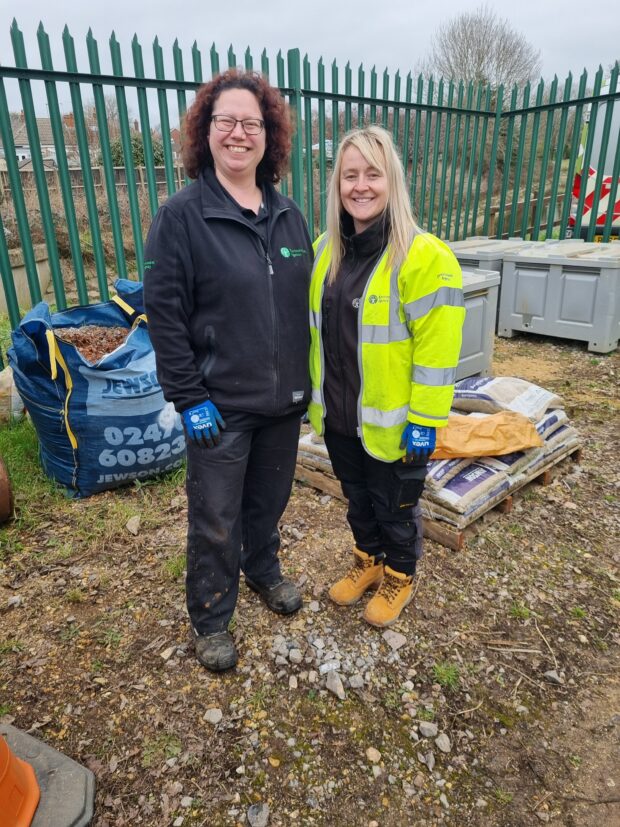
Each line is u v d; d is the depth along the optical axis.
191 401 1.97
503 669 2.32
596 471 3.78
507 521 3.24
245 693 2.20
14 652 2.37
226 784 1.88
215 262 1.89
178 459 3.63
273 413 2.10
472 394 3.55
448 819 1.80
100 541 3.07
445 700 2.18
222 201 1.92
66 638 2.44
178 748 1.99
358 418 2.15
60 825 1.69
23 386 3.25
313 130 7.59
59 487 3.51
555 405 3.65
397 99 6.55
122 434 3.34
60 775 1.83
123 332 3.77
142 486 3.56
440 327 1.93
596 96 6.73
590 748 2.01
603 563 2.94
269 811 1.81
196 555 2.19
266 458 2.29
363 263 2.04
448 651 2.40
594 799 1.85
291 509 3.36
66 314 3.80
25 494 3.42
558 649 2.42
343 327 2.08
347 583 2.62
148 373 3.38
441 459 3.11
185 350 1.95
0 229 4.20
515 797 1.86
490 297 5.03
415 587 2.71
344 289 2.06
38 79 4.10
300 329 2.11
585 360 5.88
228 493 2.12
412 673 2.29
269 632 2.48
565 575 2.85
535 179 13.79
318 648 2.40
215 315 1.96
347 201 1.97
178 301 1.90
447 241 7.69
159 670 2.29
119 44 4.41
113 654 2.37
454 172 7.48
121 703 2.15
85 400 3.24
